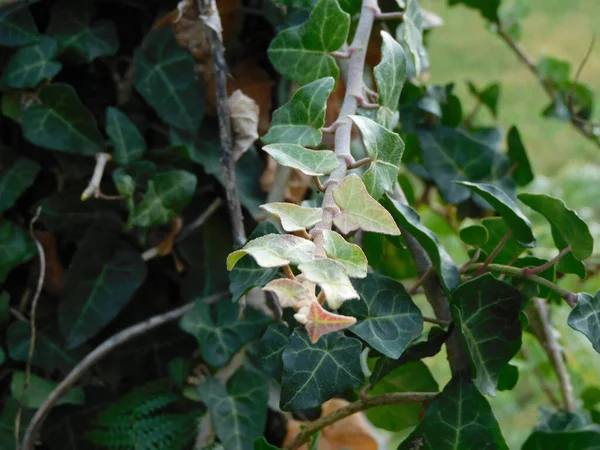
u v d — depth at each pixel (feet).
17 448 3.42
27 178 3.54
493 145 3.91
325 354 2.94
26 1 3.48
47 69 3.45
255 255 2.52
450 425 2.99
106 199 3.50
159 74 3.48
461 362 3.04
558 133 13.10
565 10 18.57
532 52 16.05
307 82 3.14
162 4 3.59
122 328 3.64
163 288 3.66
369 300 2.97
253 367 3.52
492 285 2.96
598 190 10.49
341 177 2.81
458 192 3.74
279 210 2.64
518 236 3.00
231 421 3.42
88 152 3.48
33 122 3.47
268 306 3.40
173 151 3.50
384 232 2.70
